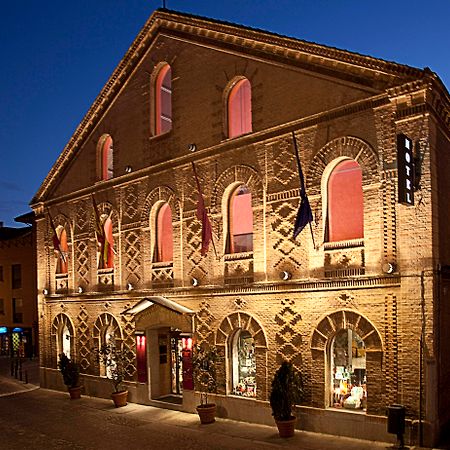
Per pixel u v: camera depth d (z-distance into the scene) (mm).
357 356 15023
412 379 13492
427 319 13336
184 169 19594
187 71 19734
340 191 15594
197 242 18984
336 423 14852
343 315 14906
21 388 27141
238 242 18016
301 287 15812
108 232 23234
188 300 19016
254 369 17234
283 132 16578
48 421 18938
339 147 15320
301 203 15102
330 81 15633
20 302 43906
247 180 17500
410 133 13914
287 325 16125
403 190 13094
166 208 20750
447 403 14211
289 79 16625
